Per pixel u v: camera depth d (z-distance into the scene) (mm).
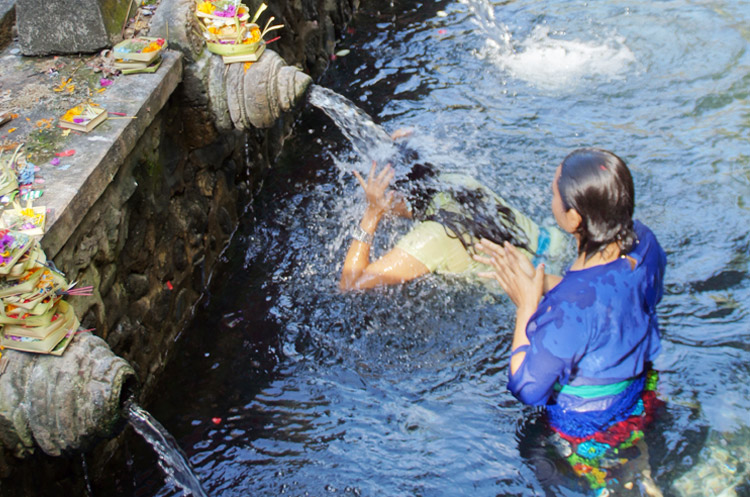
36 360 2205
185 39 3305
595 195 2338
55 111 2947
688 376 2969
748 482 2492
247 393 3178
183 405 3162
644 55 5328
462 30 6004
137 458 2943
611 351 2441
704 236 3752
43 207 2357
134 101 2998
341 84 5457
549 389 2432
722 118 4629
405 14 6379
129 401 2379
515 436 2830
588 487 2559
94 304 2730
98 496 2779
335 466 2803
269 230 4156
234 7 3338
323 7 5711
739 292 3424
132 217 3074
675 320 3281
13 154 2637
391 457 2814
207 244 3834
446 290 3391
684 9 5875
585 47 5516
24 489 2357
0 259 2047
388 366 3229
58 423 2197
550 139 4551
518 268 2559
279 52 4949
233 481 2775
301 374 3244
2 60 3367
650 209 3943
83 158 2658
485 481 2668
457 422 2930
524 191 4094
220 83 3395
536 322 2432
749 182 4082
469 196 3381
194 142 3584
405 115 4938
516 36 5777
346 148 4891
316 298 3629
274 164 4758
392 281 3367
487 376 3135
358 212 4242
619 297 2406
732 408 2811
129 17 3537
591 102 4902
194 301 3709
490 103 5004
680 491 2486
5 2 3688
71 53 3363
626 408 2594
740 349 3109
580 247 2502
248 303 3674
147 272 3229
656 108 4770
